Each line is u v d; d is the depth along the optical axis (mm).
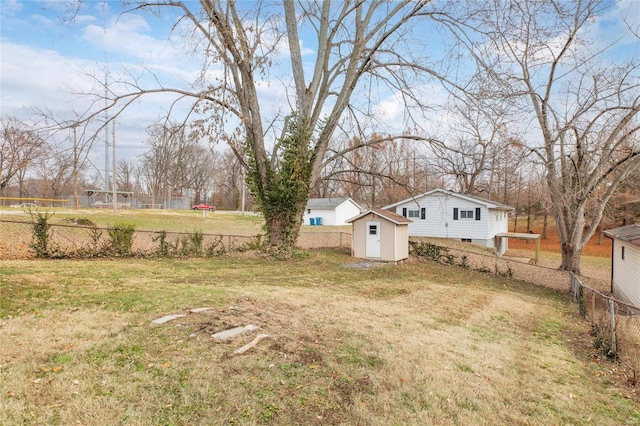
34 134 8977
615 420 4125
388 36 13820
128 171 51844
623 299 14617
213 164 53156
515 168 14805
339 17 15094
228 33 12375
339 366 4629
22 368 3842
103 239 13930
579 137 16141
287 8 15062
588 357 6500
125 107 11266
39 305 6137
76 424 3082
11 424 2975
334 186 49031
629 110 14664
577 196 17766
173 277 9969
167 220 30938
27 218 20016
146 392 3648
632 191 27844
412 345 5738
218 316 6043
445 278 15227
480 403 4109
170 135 11523
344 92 15211
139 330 5184
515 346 6566
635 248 12586
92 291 7391
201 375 4047
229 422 3324
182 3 11883
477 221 27016
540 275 19109
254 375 4168
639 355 6180
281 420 3434
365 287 11281
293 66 15289
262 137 15102
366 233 17969
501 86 12086
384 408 3785
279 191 14961
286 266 13734
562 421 3967
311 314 6953
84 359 4199
